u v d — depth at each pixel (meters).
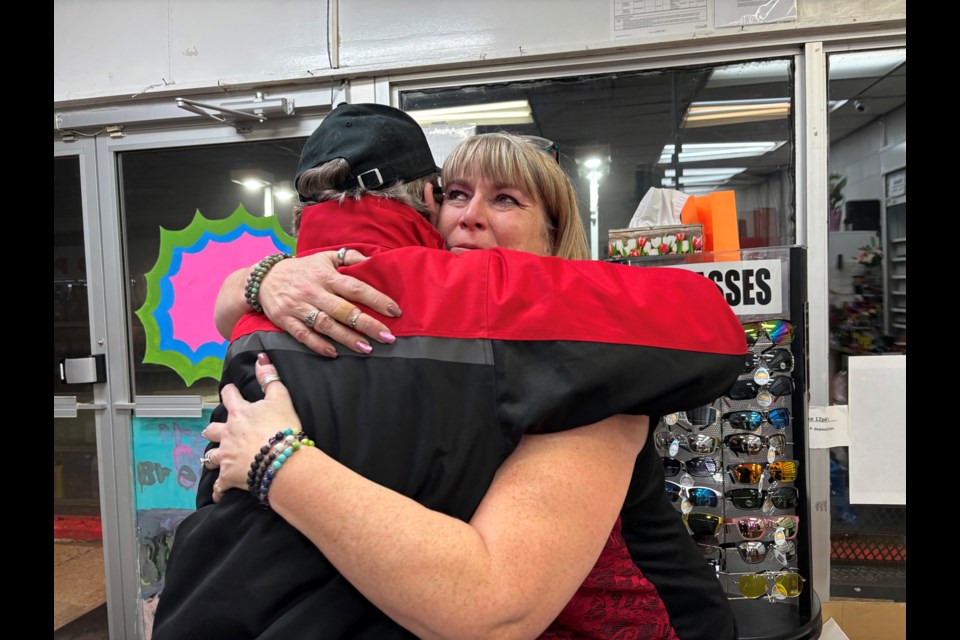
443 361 0.52
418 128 0.73
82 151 1.93
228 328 0.79
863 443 1.57
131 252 1.95
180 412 1.91
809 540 1.12
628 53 1.63
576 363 0.51
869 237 1.58
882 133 1.56
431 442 0.51
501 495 0.50
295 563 0.51
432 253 0.60
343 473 0.50
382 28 1.71
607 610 0.61
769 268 1.11
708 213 1.23
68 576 1.99
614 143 1.71
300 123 1.82
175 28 1.80
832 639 1.44
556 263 0.58
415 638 0.51
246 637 0.51
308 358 0.57
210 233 1.91
